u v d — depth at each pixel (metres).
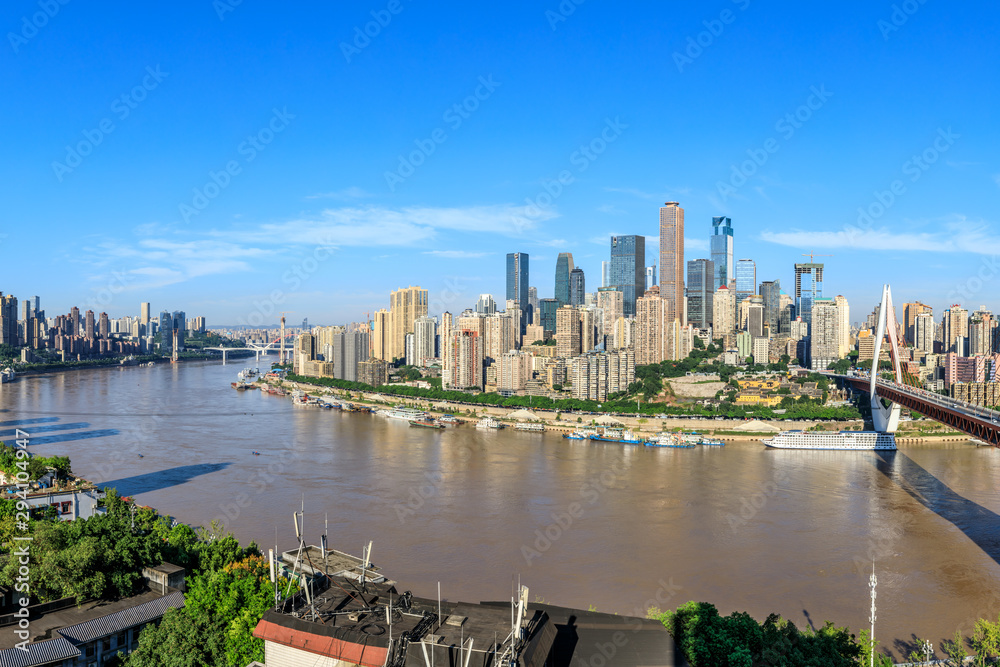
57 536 105.25
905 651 120.94
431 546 171.62
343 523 190.25
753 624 98.12
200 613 91.88
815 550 171.62
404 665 63.59
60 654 84.31
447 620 70.75
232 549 125.19
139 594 102.38
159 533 140.38
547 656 67.75
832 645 99.56
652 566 159.38
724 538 180.25
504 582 148.88
